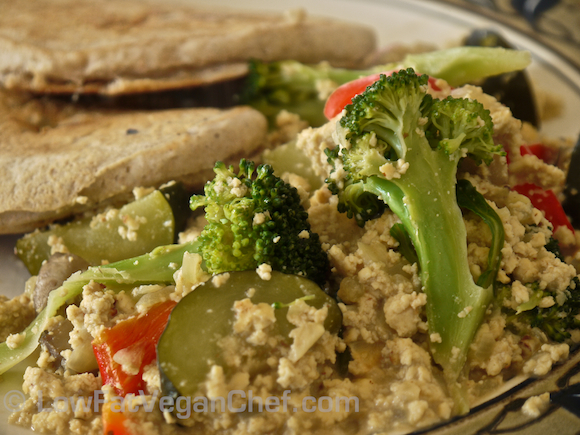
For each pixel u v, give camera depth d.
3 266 0.20
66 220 0.20
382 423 0.15
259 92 0.24
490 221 0.17
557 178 0.19
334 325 0.16
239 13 0.27
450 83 0.21
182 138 0.20
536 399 0.15
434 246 0.16
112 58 0.23
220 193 0.16
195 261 0.17
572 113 0.25
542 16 0.28
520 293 0.17
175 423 0.15
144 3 0.28
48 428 0.16
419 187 0.16
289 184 0.18
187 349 0.15
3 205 0.20
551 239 0.18
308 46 0.25
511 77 0.23
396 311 0.16
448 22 0.29
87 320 0.17
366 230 0.18
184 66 0.23
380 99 0.16
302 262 0.16
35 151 0.20
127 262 0.18
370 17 0.31
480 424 0.15
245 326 0.15
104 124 0.22
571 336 0.17
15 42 0.23
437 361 0.16
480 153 0.17
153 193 0.19
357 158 0.17
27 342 0.17
